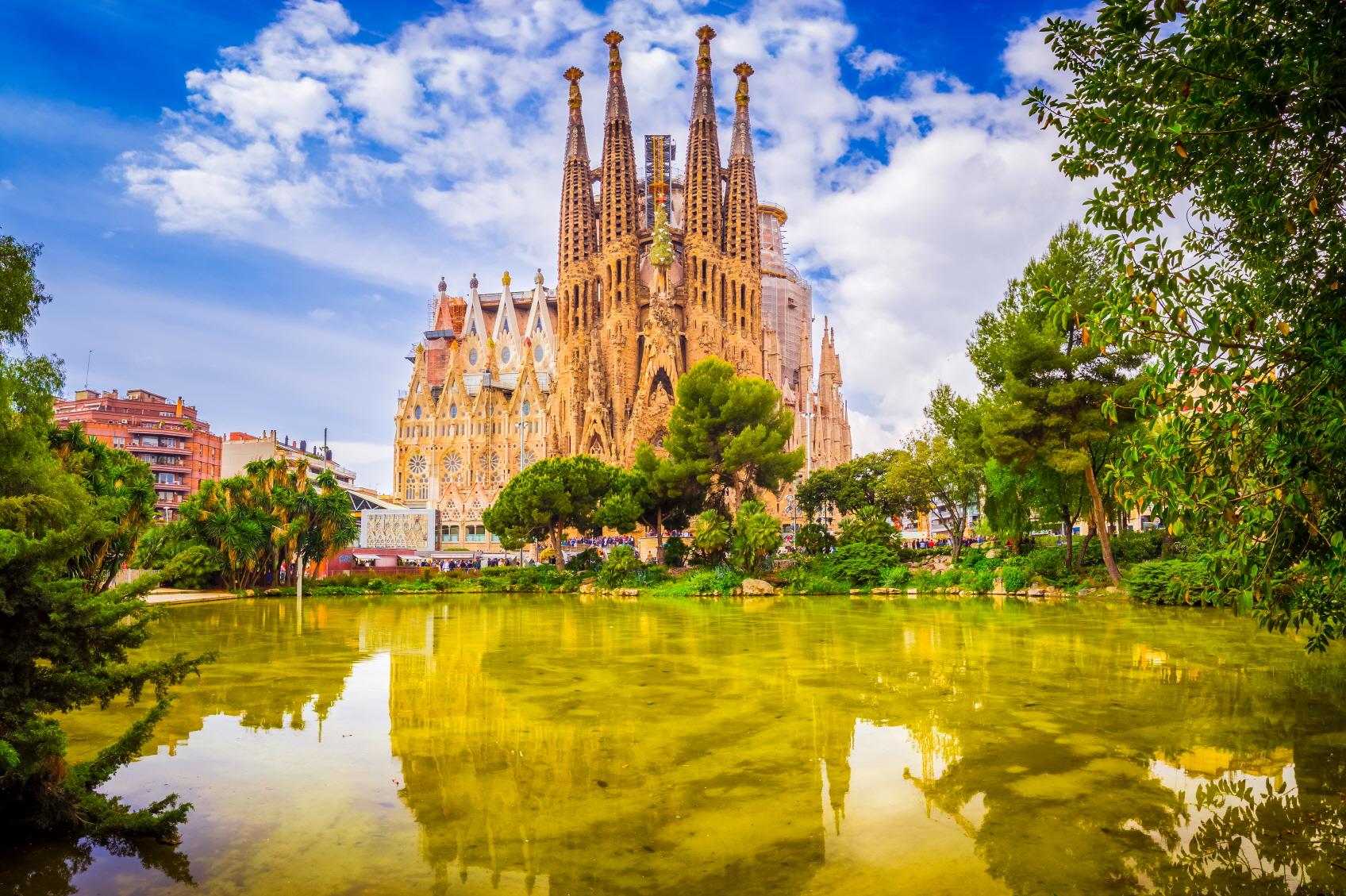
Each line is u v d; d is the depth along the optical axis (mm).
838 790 10484
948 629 28766
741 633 28594
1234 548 8484
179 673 9523
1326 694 16281
